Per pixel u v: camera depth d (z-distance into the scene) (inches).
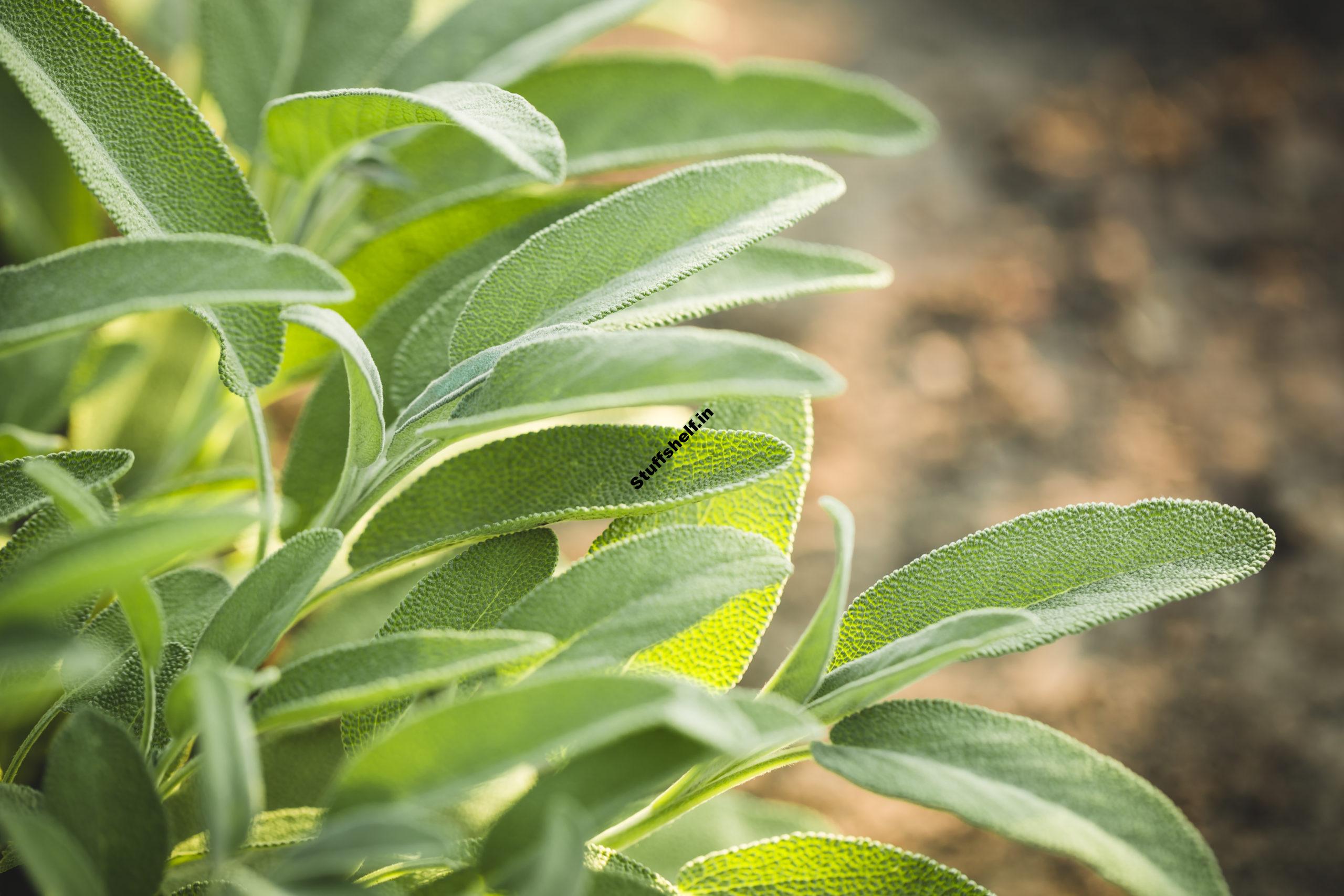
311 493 19.3
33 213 21.9
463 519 17.8
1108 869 16.1
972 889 17.1
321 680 16.1
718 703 15.7
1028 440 41.1
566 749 17.0
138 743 17.2
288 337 20.1
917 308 44.4
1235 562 17.3
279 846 17.6
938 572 17.6
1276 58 55.3
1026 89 52.9
